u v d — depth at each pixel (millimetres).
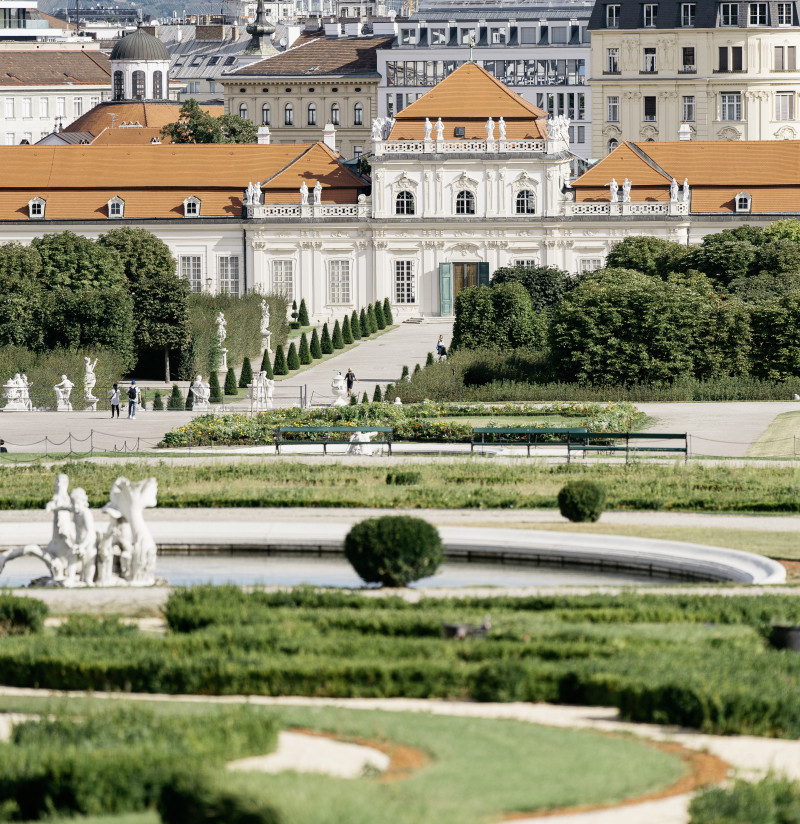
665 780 63562
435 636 89062
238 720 66750
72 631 89500
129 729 65938
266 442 192625
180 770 58719
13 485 155500
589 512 136250
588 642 85750
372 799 55531
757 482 154750
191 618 92125
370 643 84688
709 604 97188
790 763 67062
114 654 82562
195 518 139375
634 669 77812
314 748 67062
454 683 78250
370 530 108375
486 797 60625
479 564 125312
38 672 81188
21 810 61094
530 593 103875
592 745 67938
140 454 180500
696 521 137375
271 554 129125
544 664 79062
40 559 119375
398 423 194250
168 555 129375
